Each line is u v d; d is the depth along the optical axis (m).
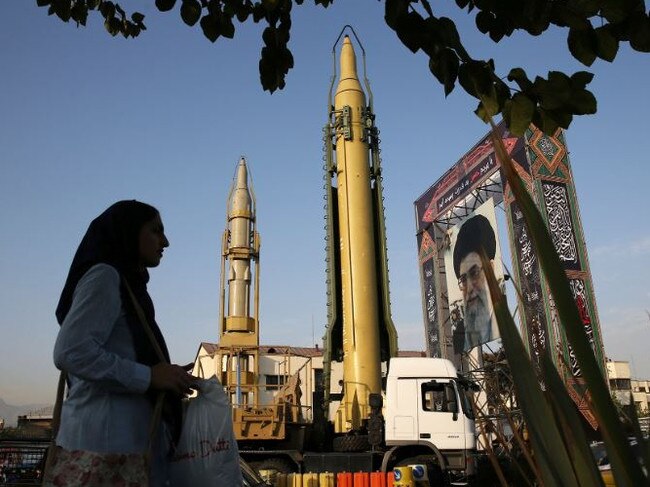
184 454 2.14
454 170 26.45
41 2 4.32
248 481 6.47
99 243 2.09
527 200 0.99
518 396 1.04
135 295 2.11
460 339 23.44
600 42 2.55
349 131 17.98
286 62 3.48
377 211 17.84
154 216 2.27
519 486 1.28
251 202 18.55
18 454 7.20
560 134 21.28
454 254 24.11
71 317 1.89
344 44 19.33
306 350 32.16
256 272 17.70
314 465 14.17
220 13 3.60
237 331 16.91
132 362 1.94
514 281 1.17
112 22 4.53
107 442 1.88
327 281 17.25
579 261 19.72
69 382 2.03
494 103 2.61
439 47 2.63
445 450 13.00
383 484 12.80
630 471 0.88
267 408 14.85
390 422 13.30
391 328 16.77
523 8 2.59
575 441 0.99
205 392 2.22
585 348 0.91
